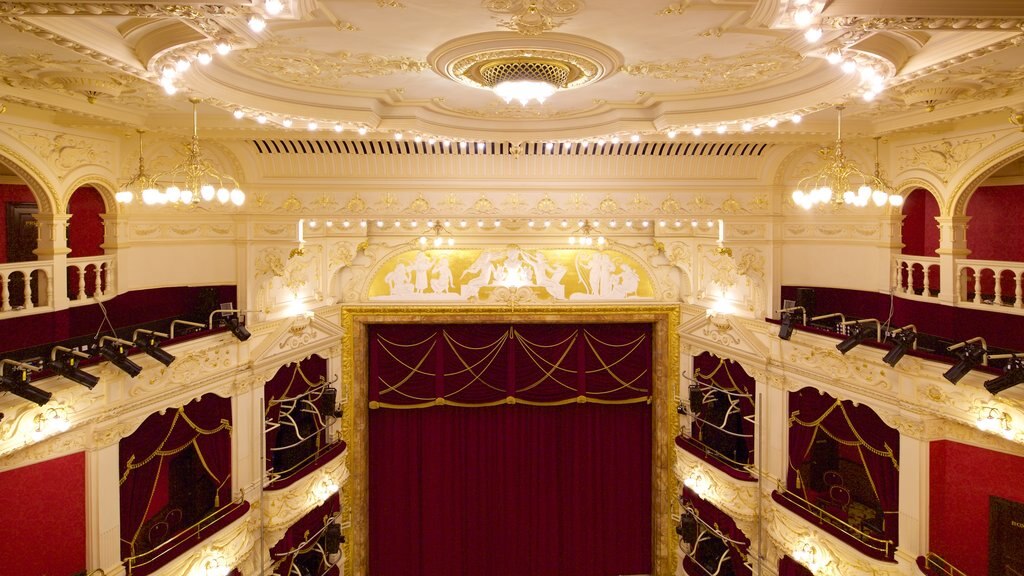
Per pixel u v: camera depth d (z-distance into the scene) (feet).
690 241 55.88
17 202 43.42
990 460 33.50
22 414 28.43
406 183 49.42
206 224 45.52
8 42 24.22
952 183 39.24
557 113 40.75
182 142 43.09
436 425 58.95
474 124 42.32
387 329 57.57
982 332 37.99
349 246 54.90
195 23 21.52
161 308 43.80
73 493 32.12
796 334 43.62
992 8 18.60
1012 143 35.42
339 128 37.24
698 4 22.34
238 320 42.11
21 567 30.14
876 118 39.75
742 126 37.14
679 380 57.52
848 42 22.50
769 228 49.29
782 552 45.32
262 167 46.70
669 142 47.14
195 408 42.22
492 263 57.06
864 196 32.91
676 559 57.52
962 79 29.66
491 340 58.29
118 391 33.86
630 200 50.78
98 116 34.60
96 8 18.90
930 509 34.81
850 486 49.62
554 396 58.75
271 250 46.85
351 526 55.98
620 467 59.98
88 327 38.60
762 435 46.73
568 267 57.57
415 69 30.60
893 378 36.06
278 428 50.01
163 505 46.50
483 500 59.47
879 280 45.16
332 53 28.12
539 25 24.34
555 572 59.98
